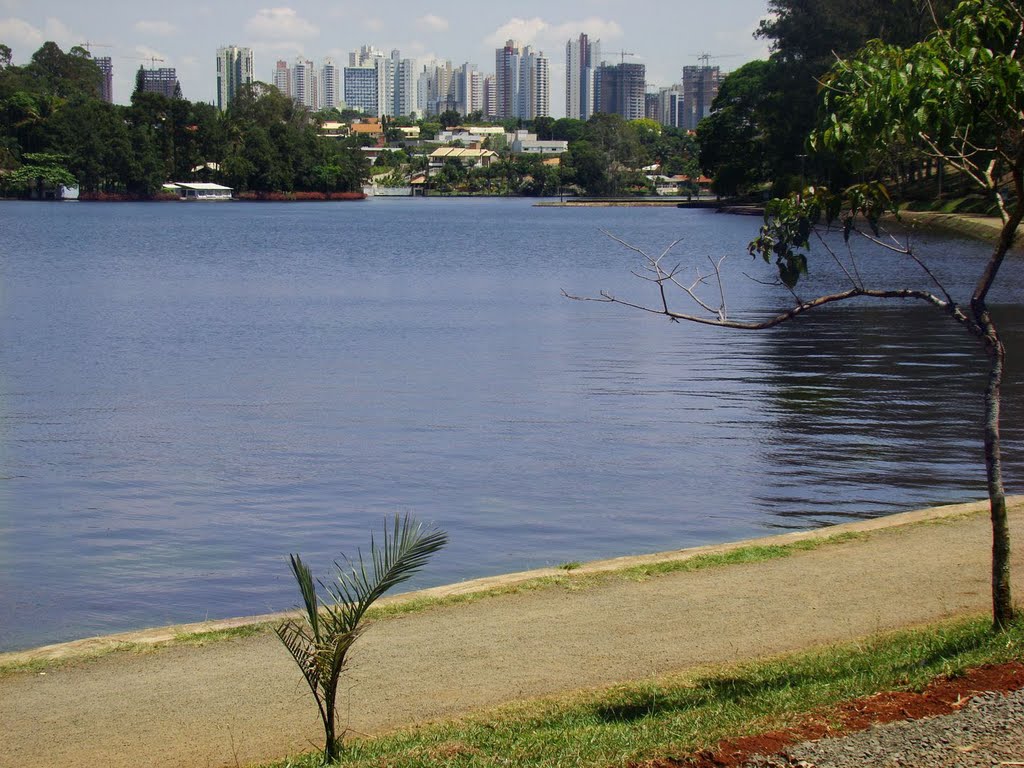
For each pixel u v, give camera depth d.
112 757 7.10
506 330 35.66
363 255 72.94
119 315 40.38
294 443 19.62
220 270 61.19
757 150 133.38
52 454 18.80
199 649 9.11
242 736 7.40
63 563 13.16
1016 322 35.41
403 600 10.23
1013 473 16.92
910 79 7.93
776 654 8.73
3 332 35.47
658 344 32.16
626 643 9.05
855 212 8.62
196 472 17.55
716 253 71.19
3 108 168.75
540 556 13.29
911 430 20.11
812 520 14.70
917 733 6.20
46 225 108.88
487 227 108.69
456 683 8.27
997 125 8.45
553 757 6.52
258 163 187.62
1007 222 8.49
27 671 8.64
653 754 6.36
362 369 27.97
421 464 18.03
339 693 8.12
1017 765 5.71
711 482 16.70
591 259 68.44
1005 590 8.56
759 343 32.16
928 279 50.41
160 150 181.75
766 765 5.96
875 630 9.19
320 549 13.69
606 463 17.97
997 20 8.26
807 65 104.88
